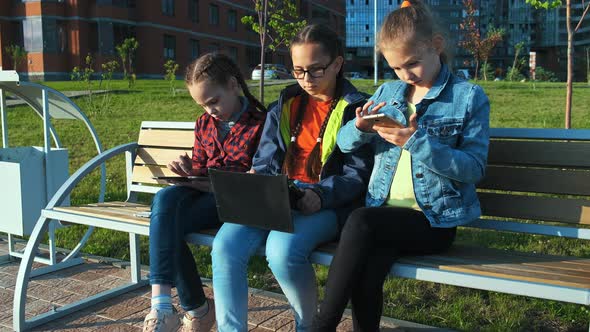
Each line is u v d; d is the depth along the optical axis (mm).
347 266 1947
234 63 2760
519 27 75875
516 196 2395
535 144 2371
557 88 16625
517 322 2717
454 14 67750
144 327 2230
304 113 2592
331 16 50031
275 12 8438
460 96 2176
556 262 2033
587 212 2238
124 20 34281
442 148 1981
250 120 2744
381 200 2270
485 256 2131
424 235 2084
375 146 2371
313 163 2494
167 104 12617
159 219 2363
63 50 33625
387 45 2158
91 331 2756
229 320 2170
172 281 2318
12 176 3422
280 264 2109
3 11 33125
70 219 2797
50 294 3242
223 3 41812
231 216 2209
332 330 1968
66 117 3951
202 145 2877
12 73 3412
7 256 3893
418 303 2994
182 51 37938
